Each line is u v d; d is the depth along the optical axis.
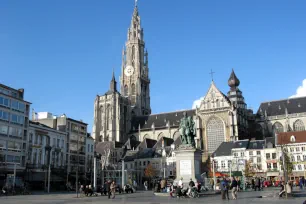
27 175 77.75
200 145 132.75
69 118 98.62
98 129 168.38
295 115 138.12
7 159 73.94
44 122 98.00
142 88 195.00
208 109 135.62
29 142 81.75
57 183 84.56
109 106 169.38
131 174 117.81
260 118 146.75
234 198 34.03
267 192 50.44
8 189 56.62
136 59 195.62
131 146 153.75
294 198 34.94
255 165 113.44
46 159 86.62
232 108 130.38
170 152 131.00
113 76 177.75
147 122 173.25
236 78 168.50
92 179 99.50
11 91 80.06
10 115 76.56
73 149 98.88
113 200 35.59
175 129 160.62
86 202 33.00
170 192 38.84
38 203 32.62
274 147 113.75
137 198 38.09
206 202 29.28
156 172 125.88
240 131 133.12
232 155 117.00
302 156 108.94
